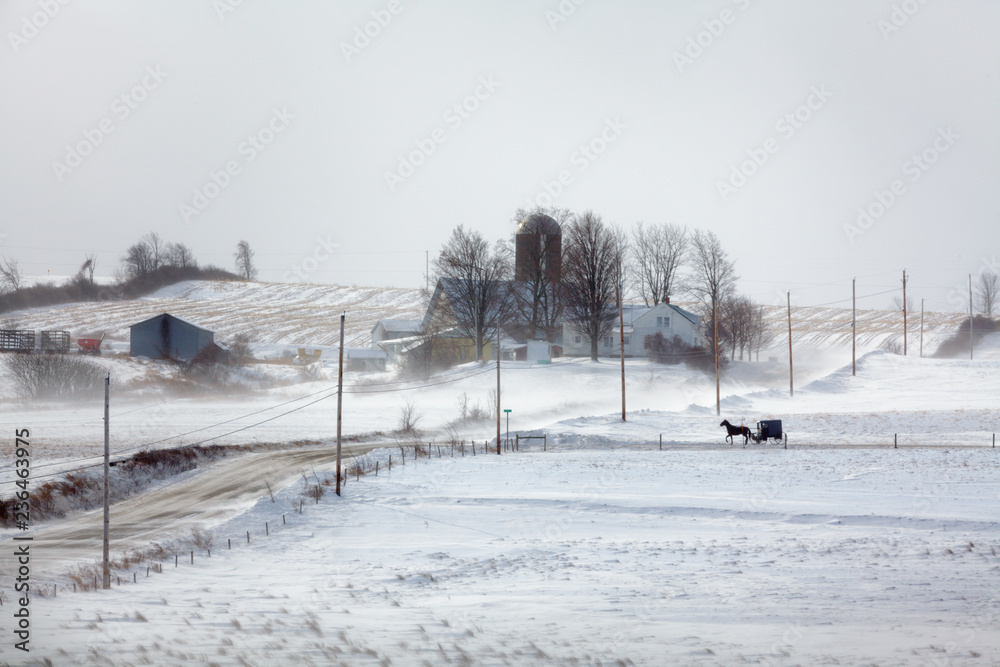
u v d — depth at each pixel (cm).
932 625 1261
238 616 1403
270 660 1046
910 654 1070
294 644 1152
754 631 1227
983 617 1316
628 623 1301
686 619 1330
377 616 1391
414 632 1243
